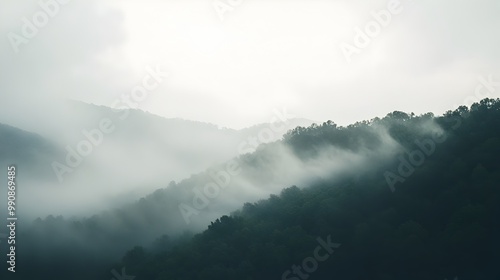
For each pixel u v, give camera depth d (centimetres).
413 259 11912
